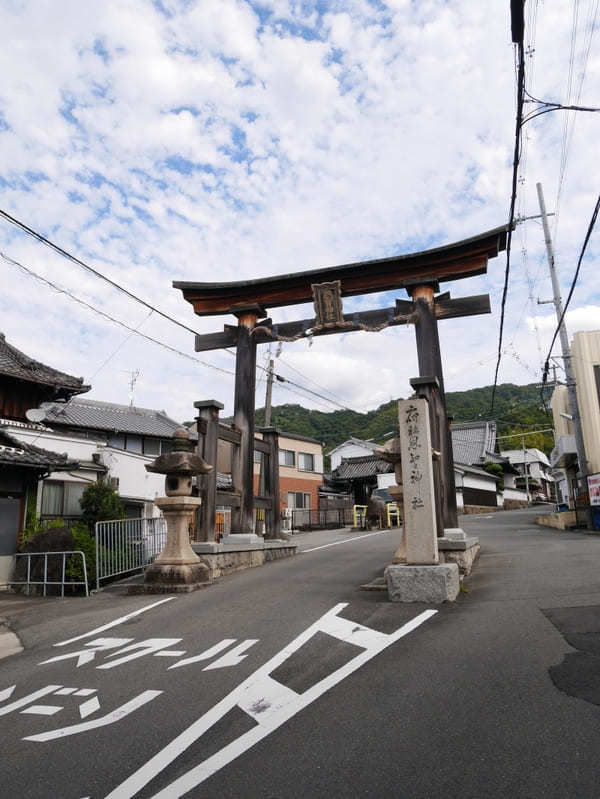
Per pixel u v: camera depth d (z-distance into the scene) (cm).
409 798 306
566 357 2048
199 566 1057
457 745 363
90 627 803
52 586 1227
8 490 1445
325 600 832
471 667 504
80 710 477
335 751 367
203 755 375
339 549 1611
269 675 527
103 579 1230
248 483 1316
